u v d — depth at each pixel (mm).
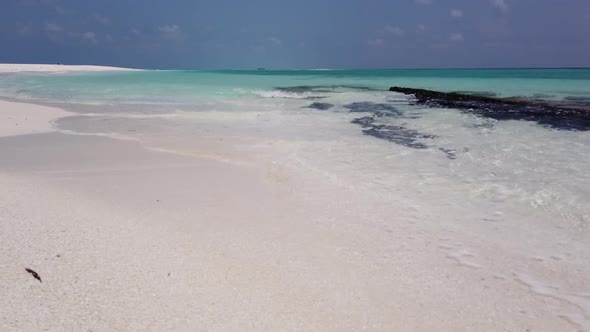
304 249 4340
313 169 7453
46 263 3475
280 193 6133
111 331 2686
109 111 15219
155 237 4340
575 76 45219
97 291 3152
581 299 3568
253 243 4414
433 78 41094
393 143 9680
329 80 37250
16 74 44844
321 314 3207
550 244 4586
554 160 8023
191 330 2803
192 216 5086
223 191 6145
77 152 8555
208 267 3789
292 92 23250
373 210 5516
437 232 4871
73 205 5113
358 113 14906
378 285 3705
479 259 4254
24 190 5605
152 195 5820
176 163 7770
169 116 14039
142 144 9461
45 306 2877
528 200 5891
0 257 3473
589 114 14164
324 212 5410
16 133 10664
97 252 3809
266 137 10406
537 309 3424
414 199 5953
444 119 13414
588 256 4316
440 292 3639
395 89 23594
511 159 8148
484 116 14016
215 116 14086
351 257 4215
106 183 6316
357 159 8195
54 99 19391
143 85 27672
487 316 3314
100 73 50906
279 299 3365
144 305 3041
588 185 6469
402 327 3117
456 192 6246
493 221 5191
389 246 4492
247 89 25062
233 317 3027
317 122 12844
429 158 8273
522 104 17156
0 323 2619
